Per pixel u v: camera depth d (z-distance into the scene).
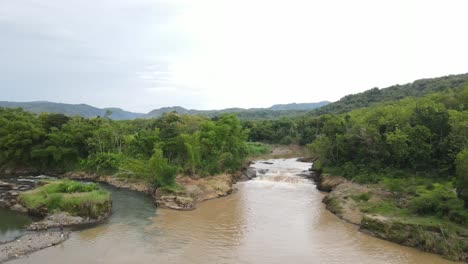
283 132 147.88
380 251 37.25
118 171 71.56
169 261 33.16
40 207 45.19
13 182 65.62
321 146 76.62
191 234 40.91
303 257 35.31
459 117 57.72
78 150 81.31
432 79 185.00
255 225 45.00
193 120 98.00
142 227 42.84
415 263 34.44
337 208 50.97
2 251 33.56
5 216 44.94
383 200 49.94
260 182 74.62
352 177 63.00
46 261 32.06
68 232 39.84
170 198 53.91
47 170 79.81
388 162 63.00
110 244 36.81
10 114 87.81
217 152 72.62
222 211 51.25
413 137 59.59
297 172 85.12
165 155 70.75
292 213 50.84
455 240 36.41
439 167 56.50
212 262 33.28
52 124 87.38
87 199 45.56
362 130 66.81
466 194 39.50
